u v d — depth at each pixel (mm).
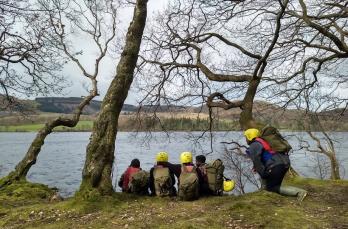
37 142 11547
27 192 10023
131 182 8859
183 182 8203
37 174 46594
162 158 9023
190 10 11805
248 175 21625
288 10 10594
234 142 16125
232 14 10898
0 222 7297
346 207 7387
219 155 21422
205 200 8211
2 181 10984
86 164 8273
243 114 10578
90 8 13062
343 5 10547
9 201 9305
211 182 8711
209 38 11633
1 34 14141
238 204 7301
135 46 8758
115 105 8484
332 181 10078
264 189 8273
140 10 8836
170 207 7723
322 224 6363
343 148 46000
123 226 6645
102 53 13078
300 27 10898
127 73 8695
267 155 7855
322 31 9750
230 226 6367
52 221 7137
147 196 8711
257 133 8055
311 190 9008
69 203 7938
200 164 9109
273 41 9406
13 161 60000
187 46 12023
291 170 10570
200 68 11500
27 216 7504
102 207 7758
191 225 6367
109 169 8344
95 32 13172
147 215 7211
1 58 14328
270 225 6336
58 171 49938
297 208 7266
